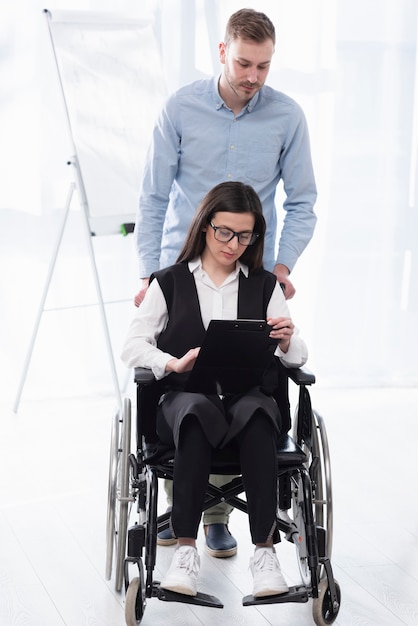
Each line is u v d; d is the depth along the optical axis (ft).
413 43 16.53
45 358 15.99
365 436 14.48
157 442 9.06
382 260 17.13
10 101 15.17
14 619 8.73
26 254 15.64
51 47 14.33
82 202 14.38
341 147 16.63
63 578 9.59
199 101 10.41
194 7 15.57
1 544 10.39
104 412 15.44
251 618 8.84
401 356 17.48
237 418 8.36
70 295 15.92
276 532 8.93
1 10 14.90
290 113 10.53
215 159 10.43
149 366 8.87
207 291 9.29
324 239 16.80
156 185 10.64
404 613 8.98
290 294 10.54
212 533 10.24
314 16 16.07
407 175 16.94
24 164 15.39
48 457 13.30
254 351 8.59
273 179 10.73
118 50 14.66
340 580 9.64
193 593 8.04
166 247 10.88
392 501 11.87
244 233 8.93
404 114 16.72
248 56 9.68
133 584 8.18
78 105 14.35
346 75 16.42
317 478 9.23
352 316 17.21
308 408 9.30
